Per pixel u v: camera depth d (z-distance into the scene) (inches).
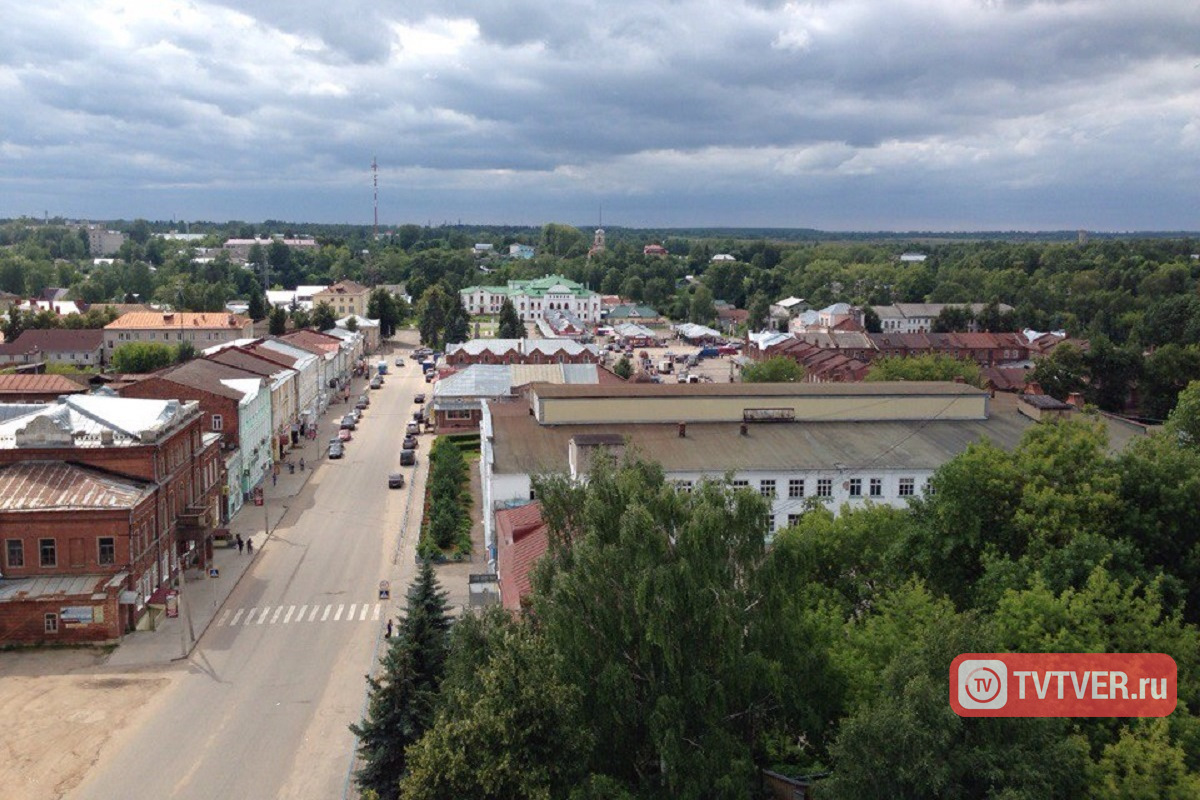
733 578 1456.7
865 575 2011.6
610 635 1424.7
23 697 2128.4
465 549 3201.3
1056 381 5452.8
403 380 7755.9
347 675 2278.5
